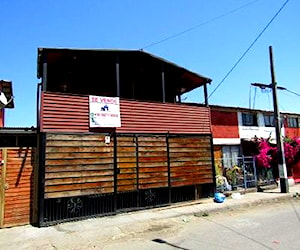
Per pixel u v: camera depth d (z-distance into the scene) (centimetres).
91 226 897
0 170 902
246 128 1812
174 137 1240
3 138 952
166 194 1183
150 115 1195
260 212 1070
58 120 989
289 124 2098
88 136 1035
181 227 873
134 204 1106
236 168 1535
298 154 1962
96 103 1072
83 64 1236
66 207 962
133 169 1106
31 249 700
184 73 1402
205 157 1316
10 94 1521
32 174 948
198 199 1276
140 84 1466
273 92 1591
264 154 1638
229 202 1230
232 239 711
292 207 1157
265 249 618
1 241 762
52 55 1104
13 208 904
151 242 727
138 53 1199
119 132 1104
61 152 972
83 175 998
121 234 810
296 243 655
